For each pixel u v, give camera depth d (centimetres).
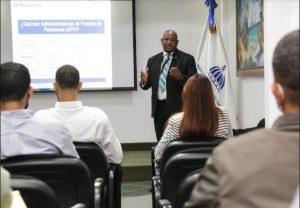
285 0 195
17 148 184
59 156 179
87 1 561
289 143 92
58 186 177
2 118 185
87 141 258
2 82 183
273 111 204
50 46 560
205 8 584
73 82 260
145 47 584
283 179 88
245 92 517
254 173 89
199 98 242
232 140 96
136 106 586
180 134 249
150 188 462
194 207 97
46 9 557
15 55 555
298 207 86
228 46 580
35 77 559
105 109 585
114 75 574
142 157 544
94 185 219
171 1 584
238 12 532
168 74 448
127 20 571
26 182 144
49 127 191
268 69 203
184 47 584
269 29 198
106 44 569
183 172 194
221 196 90
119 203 293
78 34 563
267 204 86
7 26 553
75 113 262
